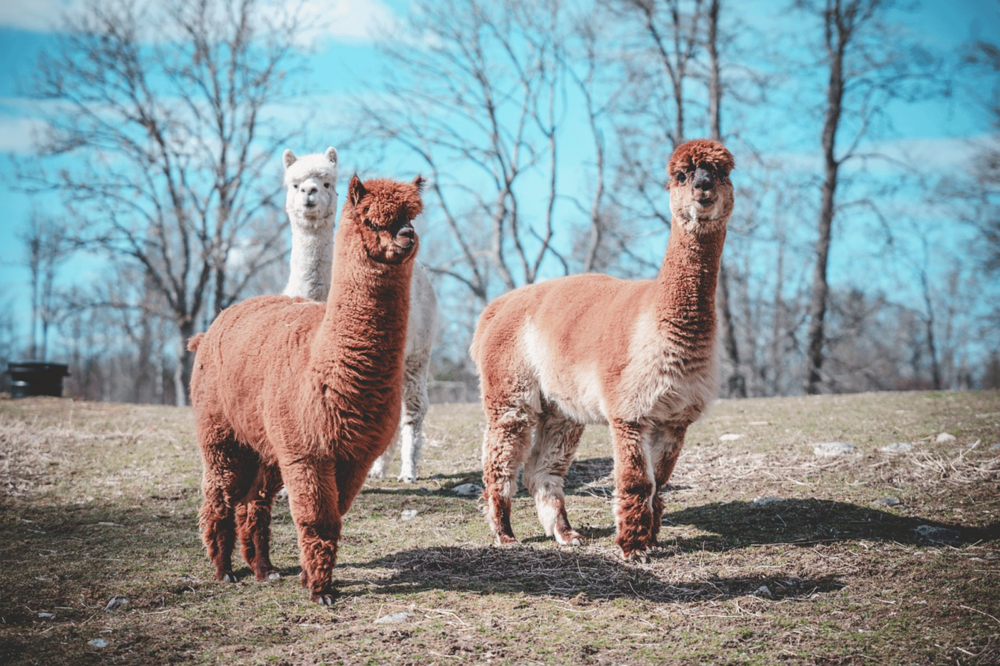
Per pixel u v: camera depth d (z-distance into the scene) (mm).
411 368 8430
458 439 10305
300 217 7926
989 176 24969
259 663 4152
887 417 10164
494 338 6414
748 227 28562
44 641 4418
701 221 5324
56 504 7414
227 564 5480
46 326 43062
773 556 5684
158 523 6918
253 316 5520
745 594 5066
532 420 6344
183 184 29453
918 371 36312
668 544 5988
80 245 28609
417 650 4289
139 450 9594
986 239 27281
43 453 9117
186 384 29594
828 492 7051
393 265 4625
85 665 4137
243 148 29094
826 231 27312
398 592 5168
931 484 7051
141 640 4445
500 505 6281
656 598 5043
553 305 6223
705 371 5516
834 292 34469
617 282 6277
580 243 34344
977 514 6316
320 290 8039
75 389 50438
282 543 6305
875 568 5375
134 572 5621
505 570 5566
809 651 4258
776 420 10555
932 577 5152
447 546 6117
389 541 6359
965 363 41094
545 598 5055
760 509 6711
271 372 4934
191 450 9641
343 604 4953
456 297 38500
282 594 5164
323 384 4633
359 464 4887
